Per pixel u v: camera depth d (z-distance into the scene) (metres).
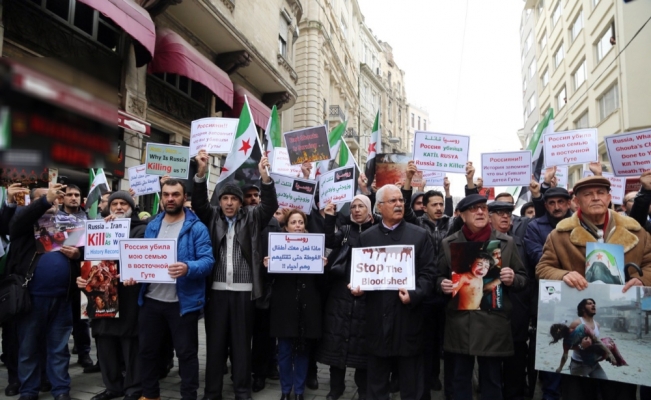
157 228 4.03
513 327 3.89
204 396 3.94
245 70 15.09
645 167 4.30
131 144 10.27
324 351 4.04
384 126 44.84
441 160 5.30
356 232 4.22
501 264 3.34
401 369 3.54
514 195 7.51
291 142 5.20
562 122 24.91
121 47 9.99
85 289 3.97
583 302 2.85
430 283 3.53
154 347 3.82
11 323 4.14
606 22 18.05
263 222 4.19
